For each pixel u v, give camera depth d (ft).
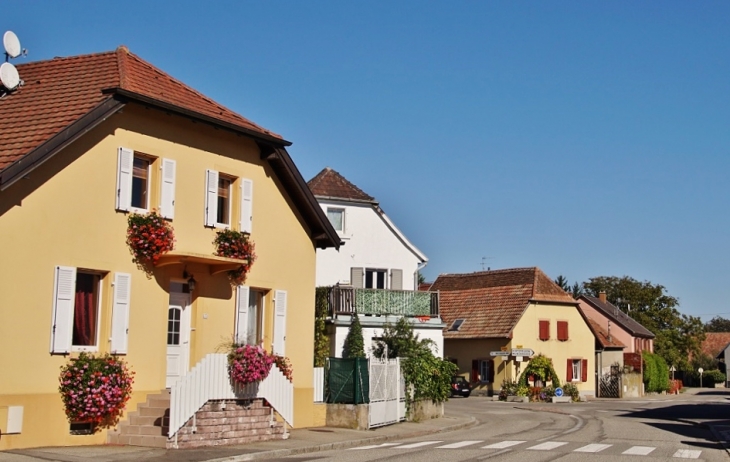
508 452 59.16
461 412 112.57
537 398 161.99
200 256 64.90
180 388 57.82
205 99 74.28
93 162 60.08
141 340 63.21
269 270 76.33
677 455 58.18
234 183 73.46
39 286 55.88
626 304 291.17
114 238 61.41
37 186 56.03
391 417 85.05
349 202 130.11
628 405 146.30
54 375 56.54
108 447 57.00
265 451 57.26
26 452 52.16
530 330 173.37
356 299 115.03
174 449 56.85
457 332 177.27
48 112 60.49
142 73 70.18
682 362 284.82
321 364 107.55
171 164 66.33
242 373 62.39
